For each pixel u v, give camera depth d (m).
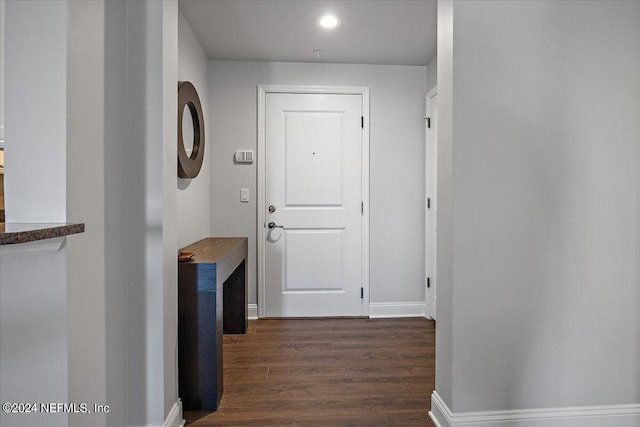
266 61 3.49
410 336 3.08
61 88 1.24
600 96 1.79
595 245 1.80
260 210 3.51
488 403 1.76
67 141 1.25
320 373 2.41
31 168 1.24
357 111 3.57
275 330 3.23
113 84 1.53
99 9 1.42
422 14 2.62
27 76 1.24
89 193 1.37
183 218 2.70
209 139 3.46
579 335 1.79
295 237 3.57
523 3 1.74
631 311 1.82
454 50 1.71
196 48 3.00
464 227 1.73
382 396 2.13
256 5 2.50
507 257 1.76
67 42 1.24
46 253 1.06
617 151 1.80
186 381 1.99
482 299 1.75
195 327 2.00
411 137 3.58
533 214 1.76
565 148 1.78
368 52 3.28
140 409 1.65
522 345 1.77
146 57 1.64
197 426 1.85
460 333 1.74
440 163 1.86
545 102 1.76
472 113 1.72
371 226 3.59
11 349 0.98
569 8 1.77
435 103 3.40
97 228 1.42
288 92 3.52
